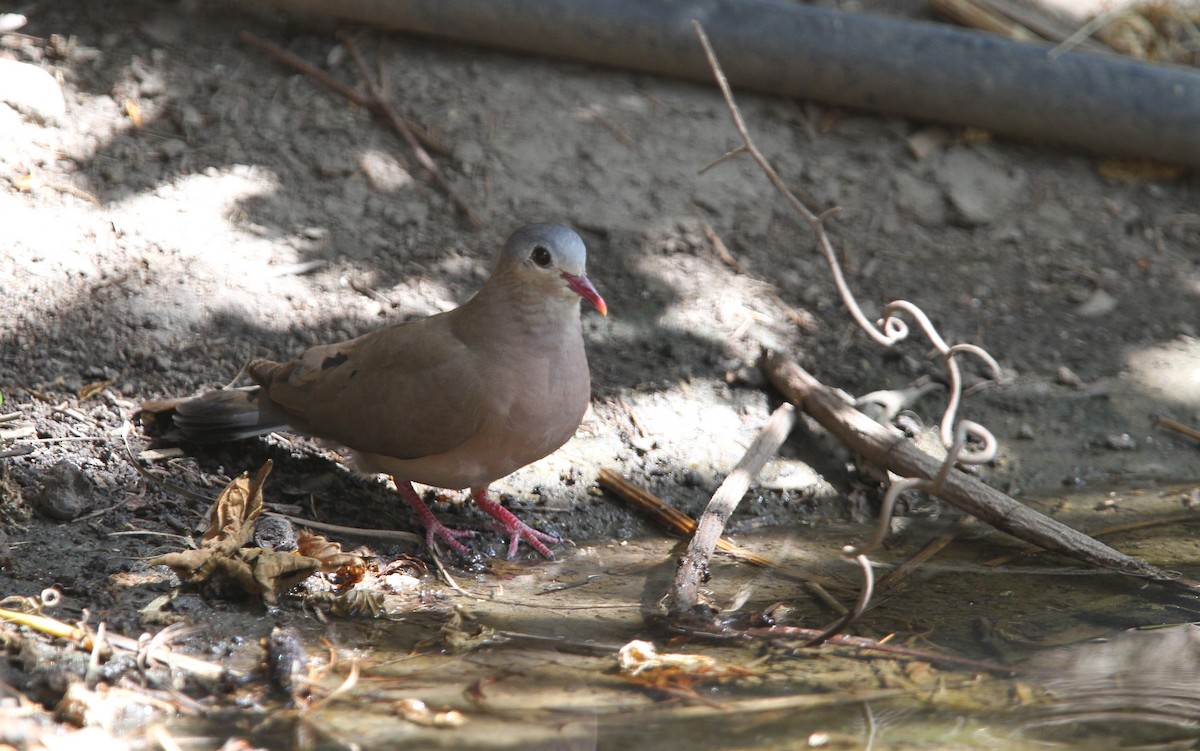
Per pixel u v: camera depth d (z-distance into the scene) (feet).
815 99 44.39
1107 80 43.01
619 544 32.14
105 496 29.94
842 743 23.21
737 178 42.32
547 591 29.48
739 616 28.43
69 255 35.70
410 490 31.32
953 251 41.73
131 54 41.63
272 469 32.32
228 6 44.11
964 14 46.32
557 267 28.04
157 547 28.55
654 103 43.78
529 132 42.32
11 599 25.59
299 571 27.27
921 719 24.17
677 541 32.40
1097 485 35.37
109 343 34.01
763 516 33.63
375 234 38.96
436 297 37.47
